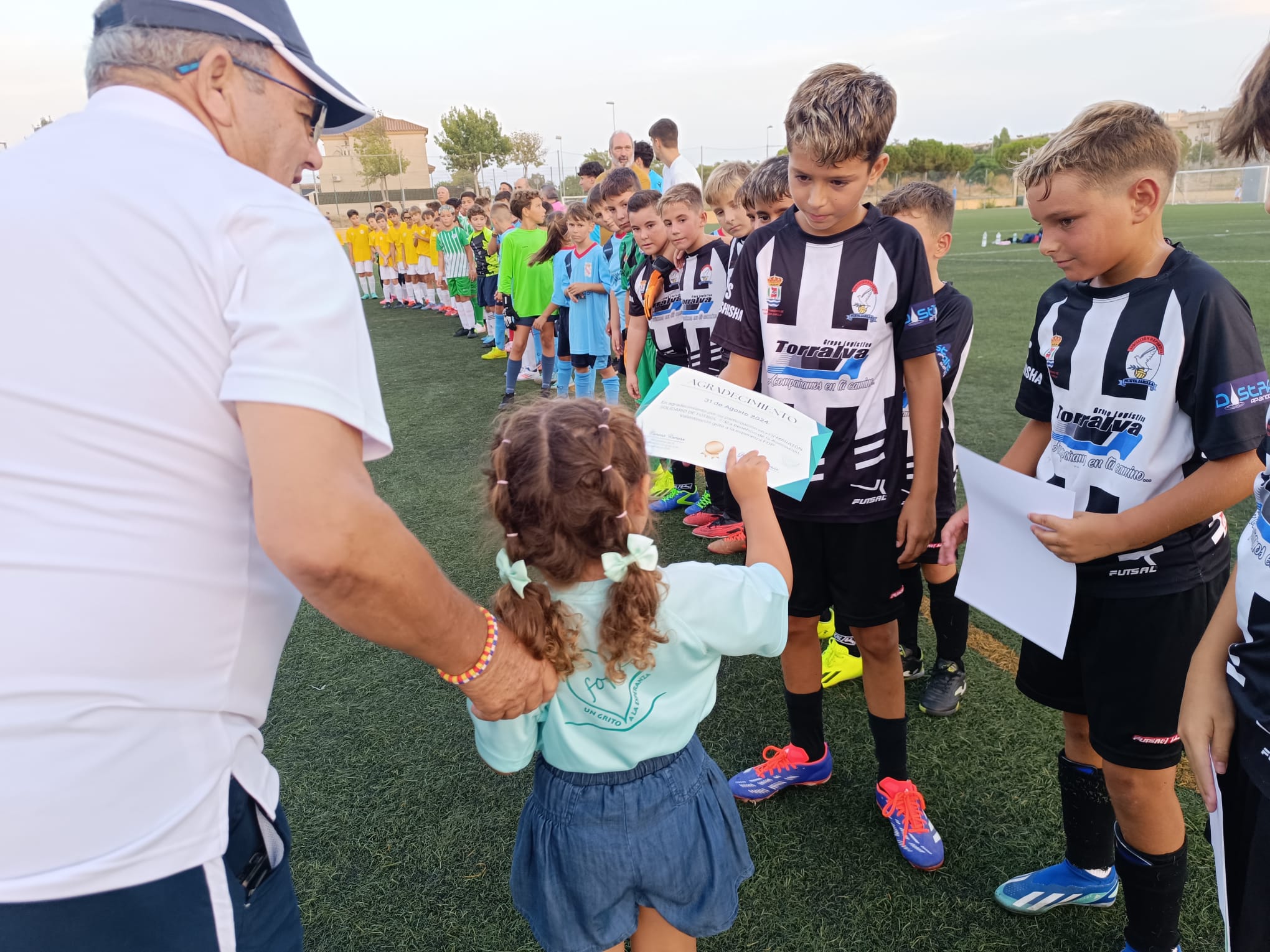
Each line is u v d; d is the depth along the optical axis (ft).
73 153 2.85
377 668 10.15
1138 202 4.47
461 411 22.67
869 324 6.12
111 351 2.71
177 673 2.94
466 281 36.63
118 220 2.73
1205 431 4.41
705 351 12.80
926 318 6.05
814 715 7.20
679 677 4.12
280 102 3.47
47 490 2.69
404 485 16.61
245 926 3.32
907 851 6.53
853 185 5.74
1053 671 5.54
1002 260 55.93
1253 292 31.53
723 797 4.49
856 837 6.91
